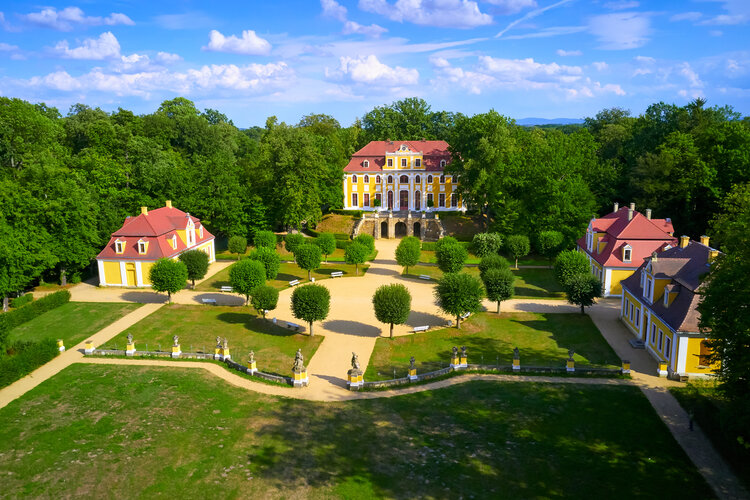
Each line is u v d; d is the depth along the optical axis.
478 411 34.97
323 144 118.56
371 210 114.31
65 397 37.16
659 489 26.77
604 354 44.91
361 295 65.44
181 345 47.66
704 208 79.56
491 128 95.88
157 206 85.38
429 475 28.00
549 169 82.69
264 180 95.88
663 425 32.84
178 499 26.17
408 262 74.50
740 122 81.94
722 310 28.81
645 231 62.28
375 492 26.66
